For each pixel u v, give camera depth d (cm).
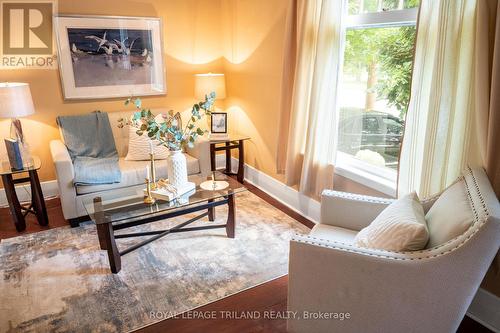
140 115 237
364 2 252
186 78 414
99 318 196
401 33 229
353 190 270
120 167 321
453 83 179
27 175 354
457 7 171
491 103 162
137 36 374
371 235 165
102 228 242
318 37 258
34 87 341
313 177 300
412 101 204
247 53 382
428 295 143
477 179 160
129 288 221
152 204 239
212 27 415
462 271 136
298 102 289
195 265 245
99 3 351
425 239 147
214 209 319
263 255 257
